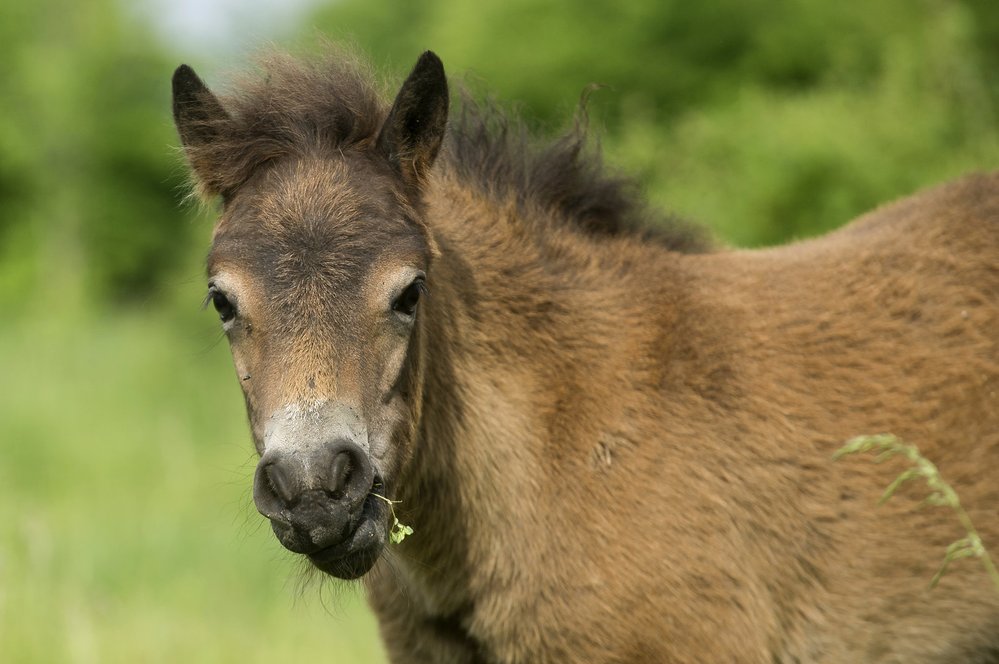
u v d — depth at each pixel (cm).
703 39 5156
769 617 1220
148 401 4069
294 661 1886
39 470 3142
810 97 4097
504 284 1233
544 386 1214
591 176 1354
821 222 3669
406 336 1066
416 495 1197
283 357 1008
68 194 10606
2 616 1838
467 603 1223
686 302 1272
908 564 1229
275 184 1080
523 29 5434
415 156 1129
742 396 1231
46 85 10556
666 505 1183
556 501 1187
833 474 1227
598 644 1179
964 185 1391
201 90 1148
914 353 1269
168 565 2356
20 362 5006
